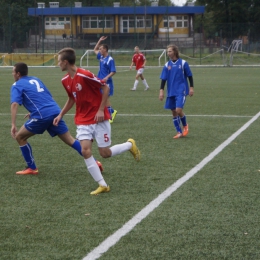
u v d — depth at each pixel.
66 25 68.69
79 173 8.11
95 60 54.91
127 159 9.04
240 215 5.94
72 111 16.56
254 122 13.56
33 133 7.84
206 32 64.25
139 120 14.19
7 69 46.53
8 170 8.34
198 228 5.51
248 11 73.81
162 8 68.62
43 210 6.20
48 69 46.50
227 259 4.71
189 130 12.34
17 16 67.00
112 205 6.36
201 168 8.30
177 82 11.05
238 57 55.44
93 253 4.84
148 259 4.70
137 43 60.59
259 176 7.75
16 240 5.20
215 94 21.94
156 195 6.77
